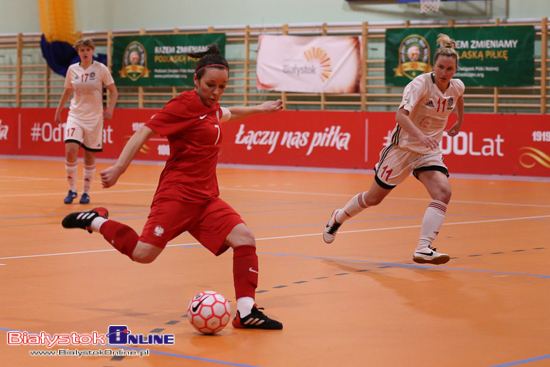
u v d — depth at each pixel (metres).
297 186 16.22
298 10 24.53
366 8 23.61
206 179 4.74
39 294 5.54
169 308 5.14
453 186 16.94
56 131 25.92
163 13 26.31
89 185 12.44
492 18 21.97
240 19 25.33
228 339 4.34
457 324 4.70
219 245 4.70
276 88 24.11
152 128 4.57
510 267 6.84
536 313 5.01
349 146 21.75
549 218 10.80
